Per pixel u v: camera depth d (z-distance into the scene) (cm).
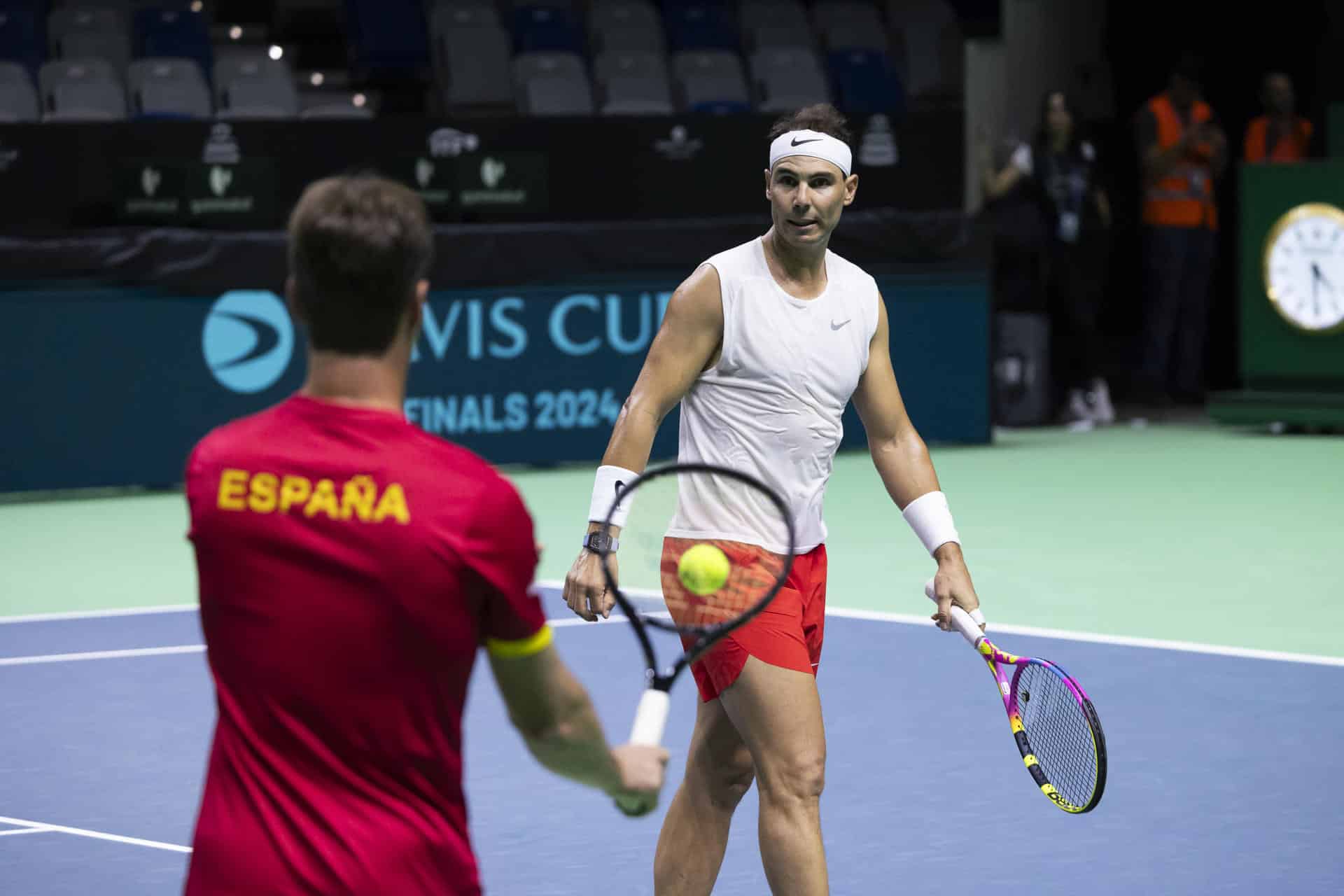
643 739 506
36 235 2177
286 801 454
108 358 2217
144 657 1435
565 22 2928
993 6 3203
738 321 748
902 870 919
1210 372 3394
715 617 723
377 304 460
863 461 2608
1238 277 3188
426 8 2869
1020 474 2452
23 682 1352
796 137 750
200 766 1126
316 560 452
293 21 2992
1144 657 1402
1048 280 2966
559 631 1512
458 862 466
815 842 722
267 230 2403
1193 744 1150
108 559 1900
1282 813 1008
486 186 2500
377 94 2777
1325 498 2236
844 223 2555
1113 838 967
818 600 771
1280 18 3291
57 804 1044
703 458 756
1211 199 2986
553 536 1988
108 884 902
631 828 999
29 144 2295
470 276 2367
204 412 2269
